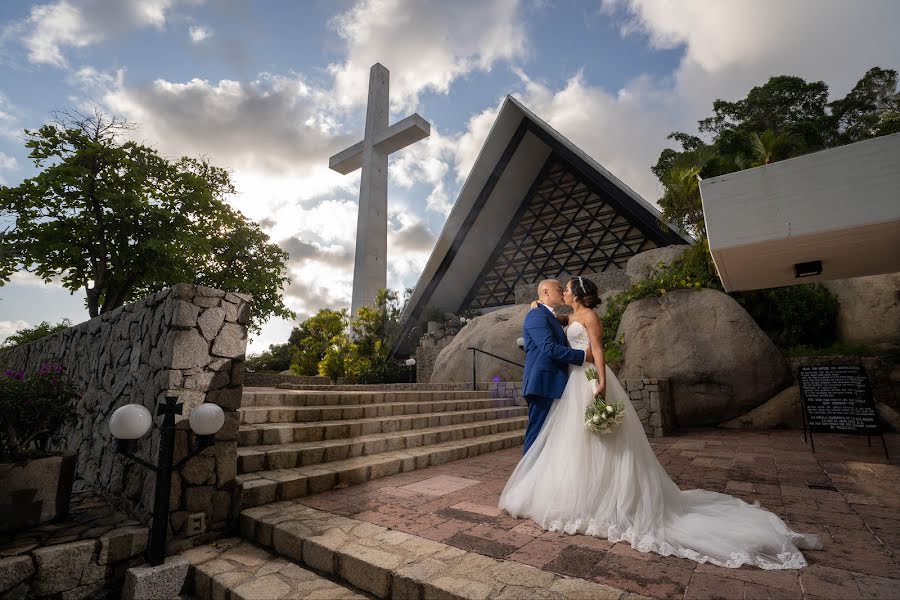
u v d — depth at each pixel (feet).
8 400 9.41
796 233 10.14
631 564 7.00
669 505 8.64
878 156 9.52
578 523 8.46
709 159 44.37
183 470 9.42
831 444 20.22
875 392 27.81
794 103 65.72
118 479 10.91
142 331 11.45
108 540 8.31
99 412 13.23
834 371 19.40
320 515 10.02
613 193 73.82
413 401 25.43
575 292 10.13
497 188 83.15
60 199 41.19
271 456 13.09
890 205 9.29
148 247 42.37
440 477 14.34
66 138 42.83
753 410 28.32
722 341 28.81
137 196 42.60
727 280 15.38
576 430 9.07
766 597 5.87
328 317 71.26
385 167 98.07
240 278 57.67
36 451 9.96
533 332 10.02
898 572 6.56
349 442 15.80
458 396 29.14
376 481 13.71
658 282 34.19
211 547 9.37
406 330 88.84
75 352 16.46
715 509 8.85
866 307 31.86
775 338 35.09
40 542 8.13
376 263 91.56
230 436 10.36
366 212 92.58
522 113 75.36
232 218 56.49
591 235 81.20
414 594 6.56
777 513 9.87
